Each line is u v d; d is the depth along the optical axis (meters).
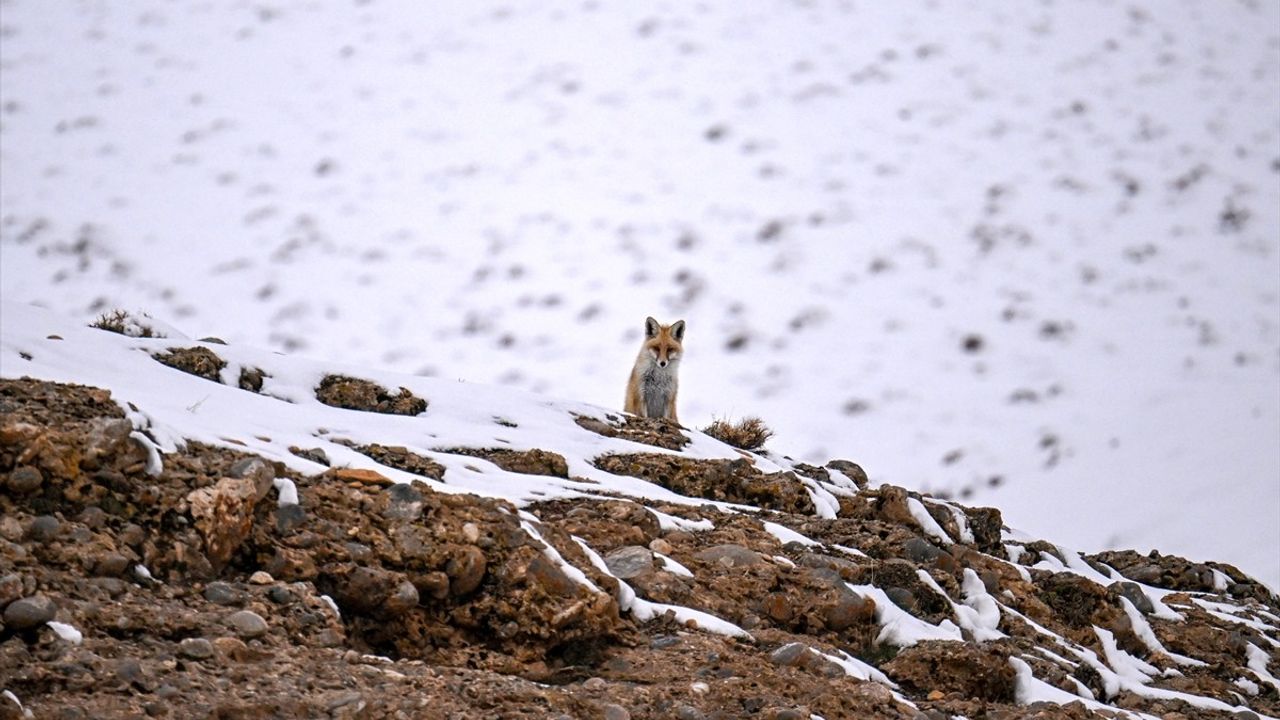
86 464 29.75
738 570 39.34
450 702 26.25
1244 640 50.81
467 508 34.22
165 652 25.41
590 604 32.84
